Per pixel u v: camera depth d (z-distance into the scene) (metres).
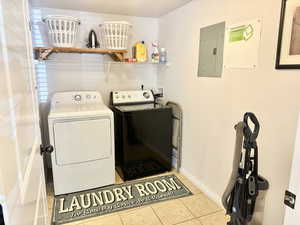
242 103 1.74
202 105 2.26
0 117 0.46
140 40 3.11
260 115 1.58
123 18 2.95
